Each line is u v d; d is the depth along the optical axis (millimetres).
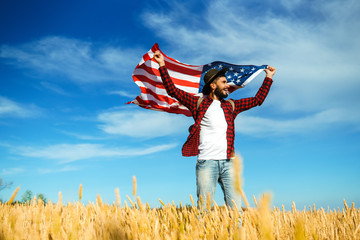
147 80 4762
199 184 3469
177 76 4957
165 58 4695
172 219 1733
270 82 4215
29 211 2275
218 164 3482
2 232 1600
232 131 3699
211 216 1949
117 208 1815
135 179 1656
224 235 1570
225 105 3807
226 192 3393
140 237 1647
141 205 1651
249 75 4621
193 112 3828
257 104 4102
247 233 1359
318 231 2078
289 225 2156
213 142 3529
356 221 2426
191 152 3826
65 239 1542
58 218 1559
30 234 1584
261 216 670
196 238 1574
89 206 2449
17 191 1368
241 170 675
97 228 1715
